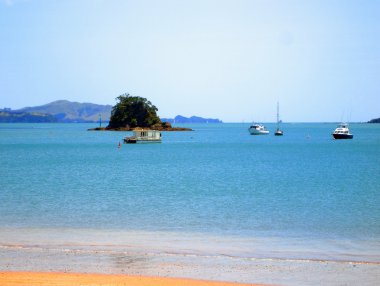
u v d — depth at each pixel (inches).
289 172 2726.4
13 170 2824.8
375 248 1005.8
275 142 6855.3
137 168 2984.7
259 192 1876.2
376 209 1488.7
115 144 6092.5
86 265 854.5
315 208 1505.9
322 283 767.1
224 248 1000.9
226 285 742.5
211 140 7524.6
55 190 1926.7
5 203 1587.1
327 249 996.6
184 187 2032.5
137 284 737.0
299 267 854.5
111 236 1111.0
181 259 904.9
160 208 1497.3
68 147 5438.0
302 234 1140.5
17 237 1094.4
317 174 2610.7
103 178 2402.8
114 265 856.9
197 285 738.8
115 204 1574.8
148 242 1051.9
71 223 1262.3
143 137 6309.1
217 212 1429.6
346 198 1720.0
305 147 5511.8
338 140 7352.4
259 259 909.8
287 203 1603.1
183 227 1216.8
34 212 1421.0
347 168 2979.8
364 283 768.3
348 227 1220.5
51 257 908.6
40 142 6574.8
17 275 778.2
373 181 2267.5
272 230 1183.6
